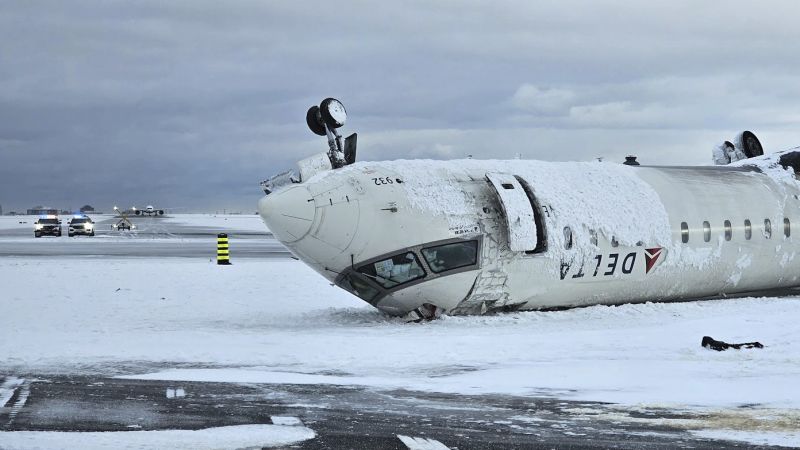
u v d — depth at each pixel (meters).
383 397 12.23
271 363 15.09
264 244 68.69
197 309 25.14
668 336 17.34
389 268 20.88
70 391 12.59
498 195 21.34
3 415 11.05
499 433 10.23
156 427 10.44
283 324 21.45
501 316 21.91
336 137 22.06
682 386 12.81
